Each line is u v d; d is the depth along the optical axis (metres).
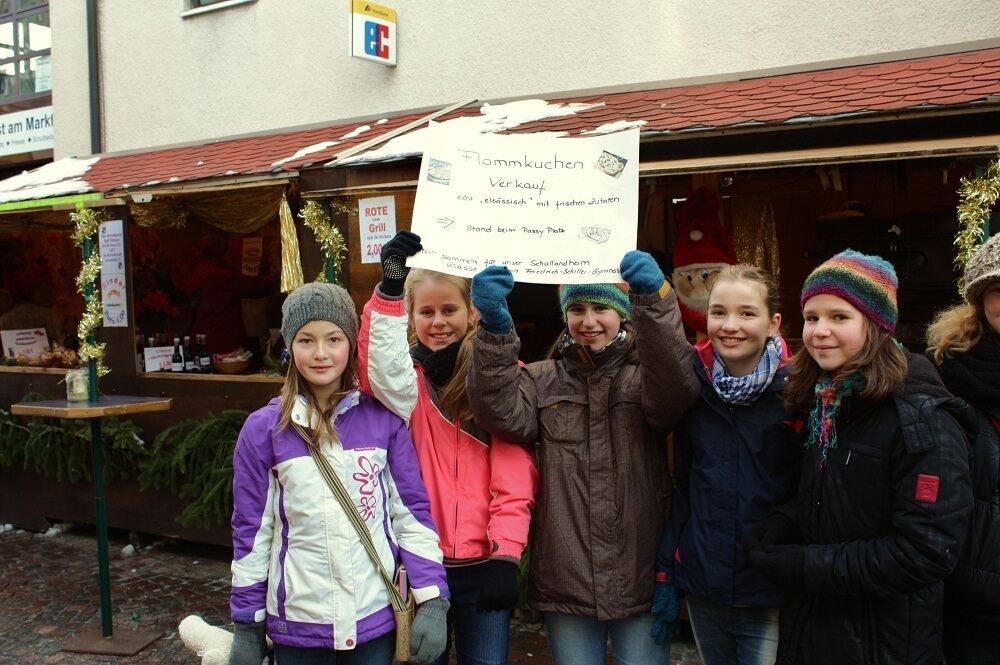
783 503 2.18
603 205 2.28
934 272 5.37
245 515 2.13
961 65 3.95
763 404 2.23
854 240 5.57
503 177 2.32
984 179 3.21
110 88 7.82
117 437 5.48
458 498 2.37
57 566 5.37
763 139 3.69
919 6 4.56
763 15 4.99
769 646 2.21
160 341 6.38
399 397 2.21
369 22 6.08
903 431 1.85
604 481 2.31
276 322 6.79
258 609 2.11
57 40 8.14
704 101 4.41
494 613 2.39
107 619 4.17
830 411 1.99
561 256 2.27
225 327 6.69
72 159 7.69
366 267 4.75
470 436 2.41
